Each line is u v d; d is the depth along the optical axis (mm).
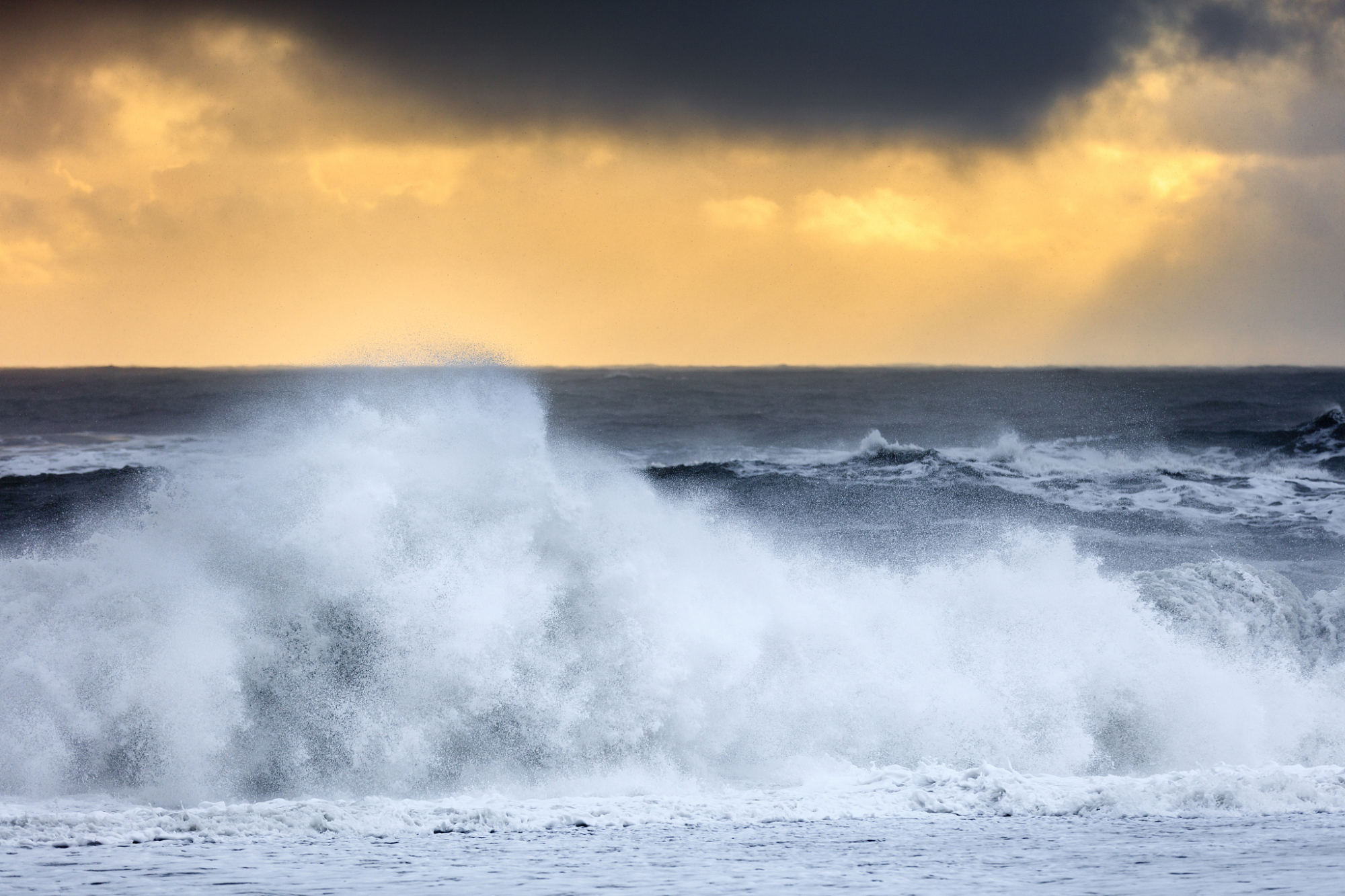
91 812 32812
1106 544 83000
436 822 31031
